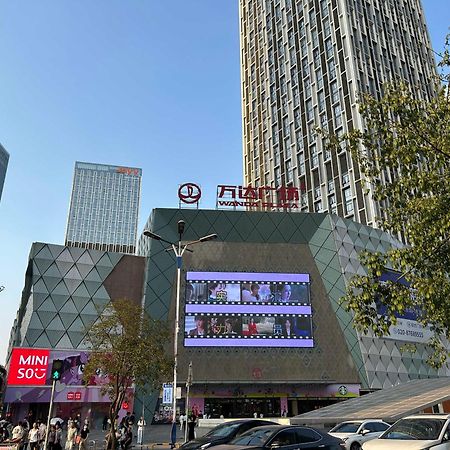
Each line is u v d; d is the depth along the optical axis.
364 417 26.11
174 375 28.83
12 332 61.03
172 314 49.19
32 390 44.03
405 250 12.15
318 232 56.25
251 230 55.16
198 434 33.09
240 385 47.25
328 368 48.47
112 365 26.58
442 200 11.81
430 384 33.28
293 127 84.50
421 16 99.38
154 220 54.06
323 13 84.25
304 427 12.20
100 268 53.00
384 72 79.81
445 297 11.63
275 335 49.44
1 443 22.36
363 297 11.99
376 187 13.52
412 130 12.88
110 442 25.50
